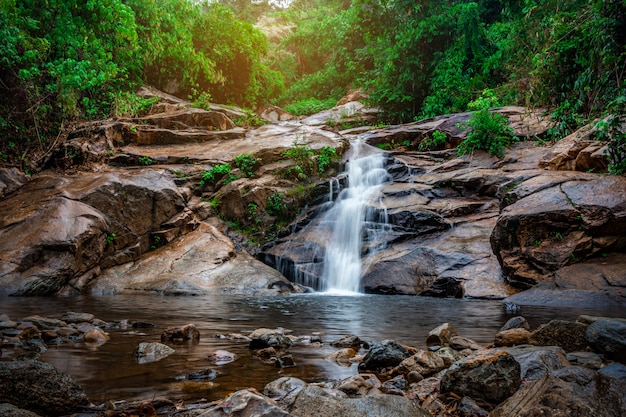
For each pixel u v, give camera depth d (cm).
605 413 244
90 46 1527
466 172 1305
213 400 295
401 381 340
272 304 827
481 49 2033
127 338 495
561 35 1393
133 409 272
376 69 2420
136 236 1131
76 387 285
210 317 664
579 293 798
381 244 1165
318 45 3338
